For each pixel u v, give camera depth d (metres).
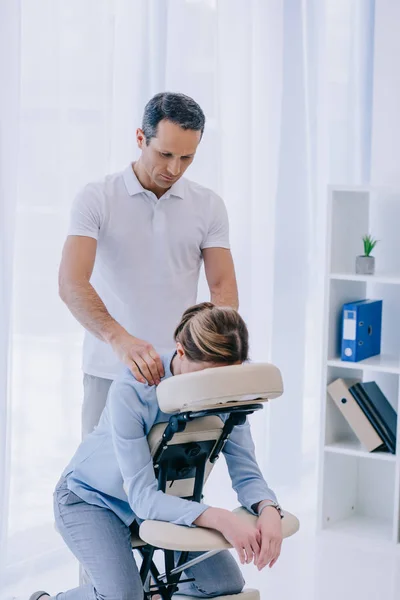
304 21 4.15
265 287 4.03
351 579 3.33
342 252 3.76
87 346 2.77
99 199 2.65
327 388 3.74
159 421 2.19
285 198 4.19
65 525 2.29
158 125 2.54
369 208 3.92
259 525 2.10
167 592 2.24
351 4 4.41
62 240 3.19
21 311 3.13
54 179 3.13
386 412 3.77
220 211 2.82
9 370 2.98
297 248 4.24
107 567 2.19
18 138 2.90
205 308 2.16
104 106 3.23
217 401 1.94
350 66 4.44
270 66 3.96
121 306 2.73
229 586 2.33
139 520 2.30
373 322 3.81
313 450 4.63
